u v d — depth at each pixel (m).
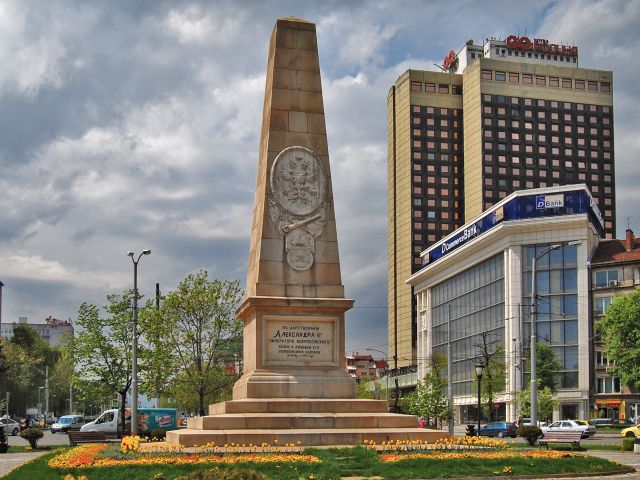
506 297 91.19
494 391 81.00
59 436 68.94
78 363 57.81
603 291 86.56
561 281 88.44
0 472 26.20
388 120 166.12
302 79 30.25
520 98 150.50
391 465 21.14
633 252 87.06
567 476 21.72
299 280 28.69
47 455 28.59
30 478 20.27
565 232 88.69
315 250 29.02
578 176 151.25
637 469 25.41
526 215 90.06
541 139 150.38
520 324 89.19
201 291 55.22
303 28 30.58
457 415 105.31
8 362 95.44
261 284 28.31
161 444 25.33
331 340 28.25
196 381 56.16
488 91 149.50
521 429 38.72
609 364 85.62
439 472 20.69
